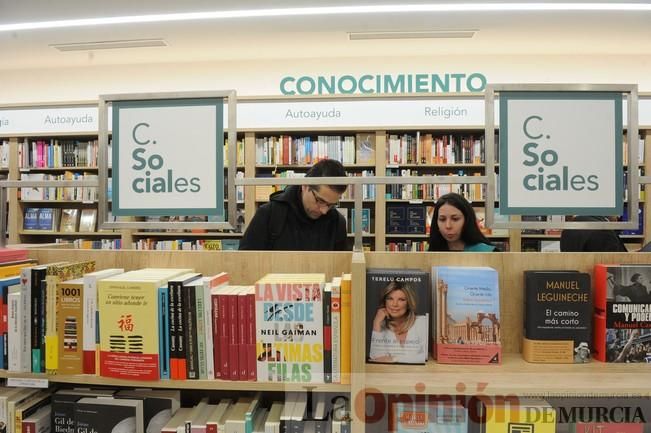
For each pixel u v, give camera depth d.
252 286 1.20
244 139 3.83
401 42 3.94
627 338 1.08
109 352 1.06
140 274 1.15
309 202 1.66
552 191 1.15
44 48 4.03
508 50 4.13
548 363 1.09
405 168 3.90
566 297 1.09
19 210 4.07
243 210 3.93
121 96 1.24
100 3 3.16
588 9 3.28
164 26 3.57
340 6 3.24
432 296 1.17
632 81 4.20
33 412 1.16
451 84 4.28
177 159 1.23
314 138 3.97
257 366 1.03
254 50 4.13
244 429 1.05
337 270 1.26
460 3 3.20
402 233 3.79
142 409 1.14
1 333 1.09
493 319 1.08
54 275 1.08
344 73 4.36
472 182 1.18
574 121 1.15
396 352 1.10
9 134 3.95
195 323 1.04
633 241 3.75
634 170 1.13
